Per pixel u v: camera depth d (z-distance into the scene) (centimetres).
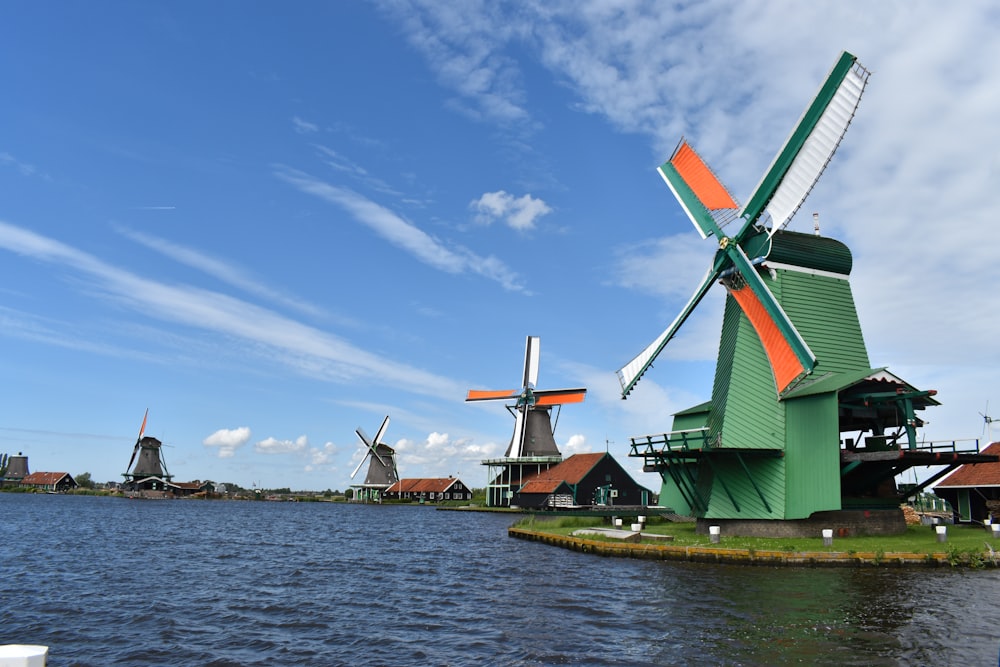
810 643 1430
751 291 3316
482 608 1925
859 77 3055
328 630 1667
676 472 3550
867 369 3334
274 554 3372
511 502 8731
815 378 3177
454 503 11194
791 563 2491
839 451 2911
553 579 2408
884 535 3098
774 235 3278
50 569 2652
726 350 3491
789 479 3064
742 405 3281
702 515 3434
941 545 2644
